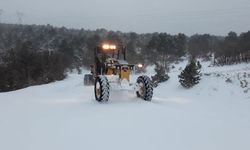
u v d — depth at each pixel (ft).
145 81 29.25
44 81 168.45
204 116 22.59
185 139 16.40
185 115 22.06
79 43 293.02
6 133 17.57
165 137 16.62
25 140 16.20
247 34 241.55
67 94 36.65
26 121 20.51
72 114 22.57
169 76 123.44
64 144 15.44
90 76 49.01
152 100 33.22
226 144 15.90
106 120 20.26
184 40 307.99
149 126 18.72
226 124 20.01
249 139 16.89
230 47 187.52
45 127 18.71
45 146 15.21
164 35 285.64
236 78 103.40
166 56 242.99
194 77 103.60
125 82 30.63
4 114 23.36
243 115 69.97
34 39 363.15
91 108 25.05
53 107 26.40
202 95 95.30
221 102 85.97
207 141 16.24
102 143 15.55
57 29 419.74
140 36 351.25
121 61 32.04
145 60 219.20
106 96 27.76
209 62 188.85
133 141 15.88
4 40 355.56
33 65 174.29
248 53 164.55
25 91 47.14
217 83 101.91
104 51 35.50
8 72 160.04
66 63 205.26
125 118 20.81
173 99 40.96
